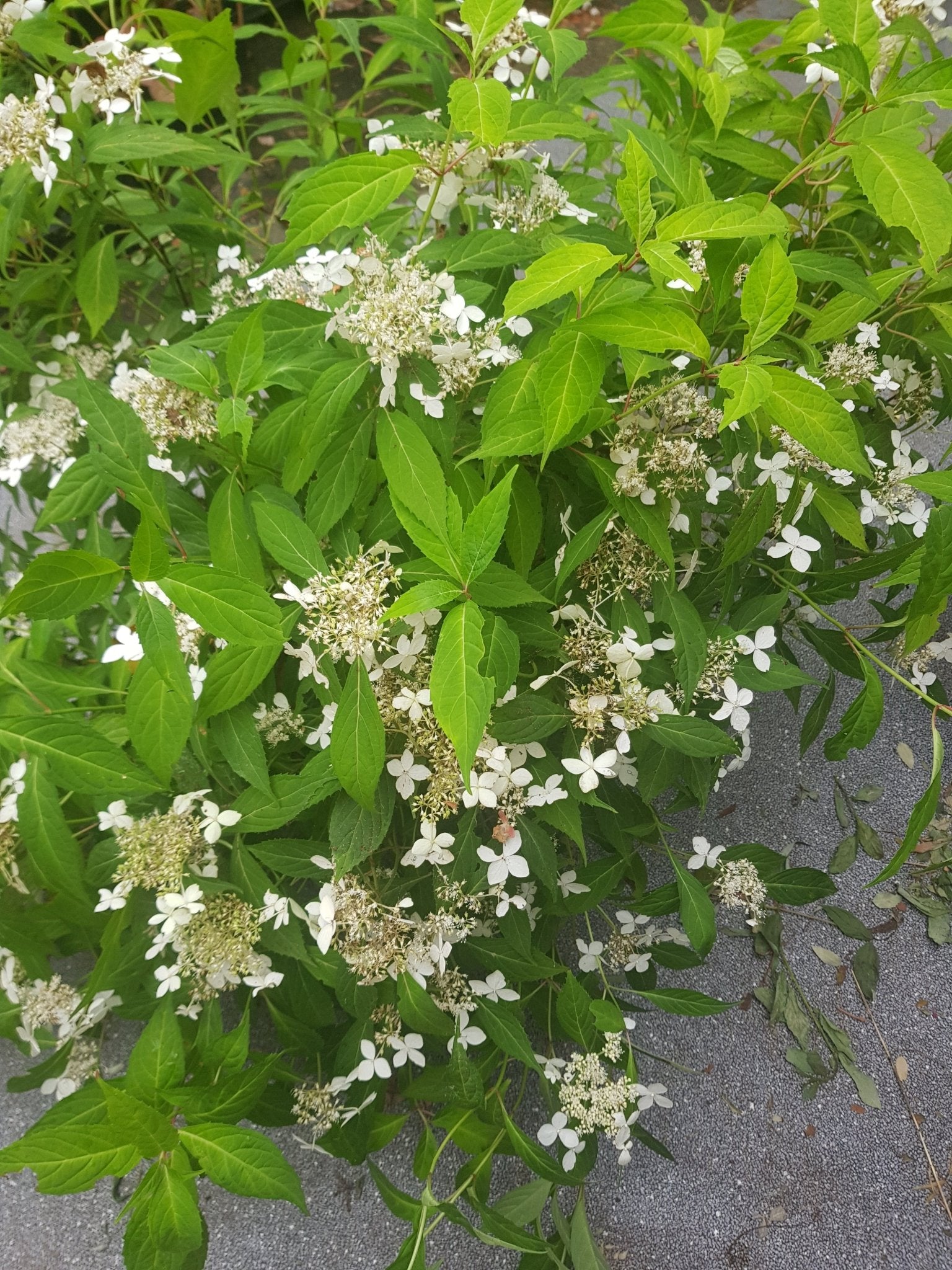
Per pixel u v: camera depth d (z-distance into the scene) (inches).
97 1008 24.8
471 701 15.3
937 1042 34.5
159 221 27.4
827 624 42.3
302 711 24.1
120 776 19.2
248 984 23.5
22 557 29.4
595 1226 30.6
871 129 19.8
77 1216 30.1
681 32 23.0
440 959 23.2
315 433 19.2
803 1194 31.4
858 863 38.3
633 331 16.4
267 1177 18.9
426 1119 31.6
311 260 20.6
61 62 25.0
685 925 26.3
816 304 27.2
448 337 19.6
